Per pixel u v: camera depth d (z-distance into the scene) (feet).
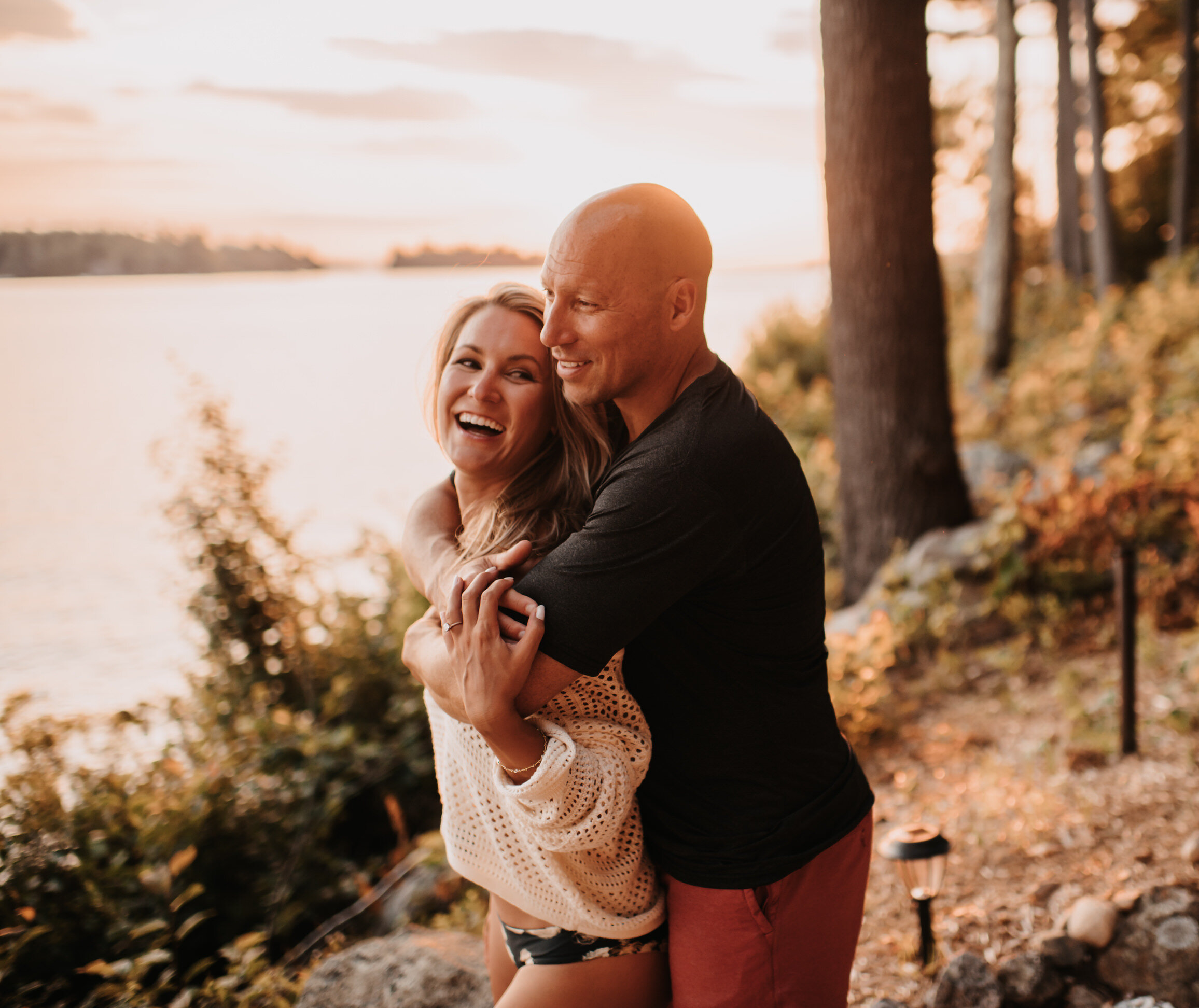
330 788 14.64
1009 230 44.24
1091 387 31.50
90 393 100.68
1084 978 7.17
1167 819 9.86
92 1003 9.56
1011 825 10.52
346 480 50.39
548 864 4.58
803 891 4.72
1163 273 44.39
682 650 4.55
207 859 12.27
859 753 13.83
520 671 4.14
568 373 4.49
